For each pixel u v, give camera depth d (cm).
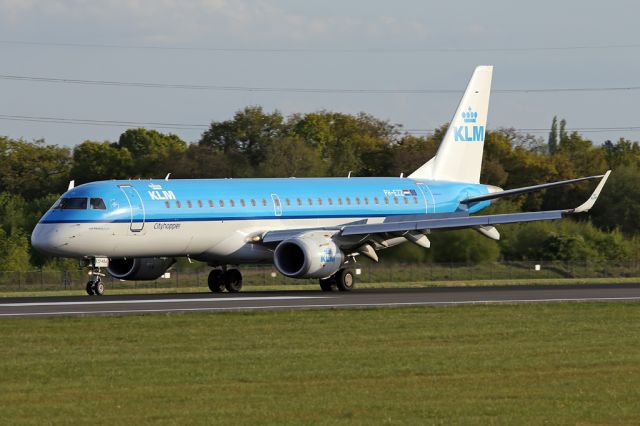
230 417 4884
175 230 11888
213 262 12681
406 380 5775
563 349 6875
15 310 9356
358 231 12200
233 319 8500
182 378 5841
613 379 5809
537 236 19700
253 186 12712
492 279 16800
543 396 5362
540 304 9838
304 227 12938
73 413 4978
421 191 14188
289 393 5434
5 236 19325
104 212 11431
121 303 10119
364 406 5119
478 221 12312
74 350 6850
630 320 8544
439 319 8562
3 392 5472
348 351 6781
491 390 5506
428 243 12950
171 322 8294
